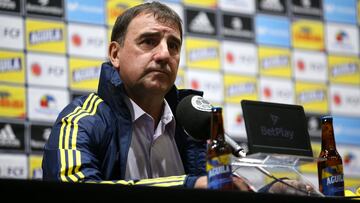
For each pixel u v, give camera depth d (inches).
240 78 390.9
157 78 190.5
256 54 398.3
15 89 343.3
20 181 120.1
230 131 381.4
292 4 415.5
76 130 181.6
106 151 187.9
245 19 399.9
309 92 407.5
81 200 123.3
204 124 176.1
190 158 207.2
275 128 165.5
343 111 413.1
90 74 358.3
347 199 135.0
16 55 346.6
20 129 340.5
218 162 148.6
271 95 397.7
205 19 389.4
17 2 351.6
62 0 359.3
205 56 384.5
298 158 164.9
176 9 383.6
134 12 197.6
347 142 409.1
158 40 193.0
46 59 351.6
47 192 121.8
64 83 352.5
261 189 157.8
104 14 366.6
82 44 359.3
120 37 199.3
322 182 173.2
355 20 430.3
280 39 407.2
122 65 196.1
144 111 198.8
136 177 194.1
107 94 194.4
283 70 403.9
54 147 179.0
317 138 402.6
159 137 201.9
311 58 412.5
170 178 156.7
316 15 420.8
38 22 353.4
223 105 383.2
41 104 346.9
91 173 170.9
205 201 128.6
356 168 406.9
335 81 415.5
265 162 165.6
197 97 183.3
